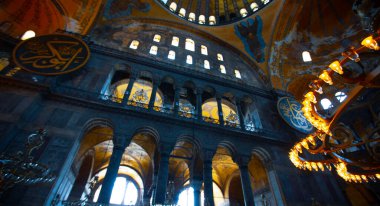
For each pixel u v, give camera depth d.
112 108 11.77
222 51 21.94
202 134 12.95
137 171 19.75
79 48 12.67
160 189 10.08
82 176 15.78
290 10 20.89
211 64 19.30
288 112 16.86
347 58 6.02
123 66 14.90
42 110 10.47
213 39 22.47
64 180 11.35
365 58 14.73
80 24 15.77
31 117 10.01
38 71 10.93
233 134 13.77
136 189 20.81
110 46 15.72
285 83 20.16
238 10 24.69
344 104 6.79
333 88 18.95
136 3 19.55
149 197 16.05
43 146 9.41
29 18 16.89
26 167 6.05
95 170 18.05
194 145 13.17
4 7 16.06
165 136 11.91
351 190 15.54
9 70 11.18
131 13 19.05
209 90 16.86
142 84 16.48
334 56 19.84
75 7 16.25
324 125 7.80
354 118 15.48
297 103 17.95
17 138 9.10
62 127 10.25
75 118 10.79
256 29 22.28
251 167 16.27
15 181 6.33
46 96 10.96
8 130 8.80
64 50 12.33
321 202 12.41
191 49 20.19
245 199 11.38
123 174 21.25
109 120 11.45
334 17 20.38
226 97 17.61
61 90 11.63
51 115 10.45
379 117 14.02
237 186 19.44
